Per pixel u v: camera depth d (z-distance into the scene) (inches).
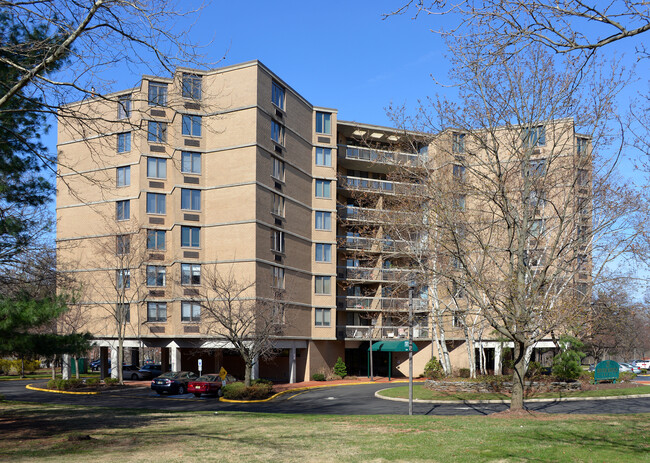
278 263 1763.0
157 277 1733.5
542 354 2279.8
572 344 1363.2
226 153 1726.1
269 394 1391.5
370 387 1611.7
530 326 826.8
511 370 1556.3
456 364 2017.7
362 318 2245.3
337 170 2226.9
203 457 468.4
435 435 582.9
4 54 540.4
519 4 321.1
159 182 1754.4
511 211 912.9
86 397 1407.5
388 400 1206.9
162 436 589.9
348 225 2128.4
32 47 469.1
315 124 2042.3
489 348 1993.1
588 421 706.8
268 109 1768.0
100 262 1817.2
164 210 1760.6
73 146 1892.2
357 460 457.1
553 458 450.9
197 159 1745.8
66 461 442.0
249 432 621.3
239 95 1727.4
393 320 2183.8
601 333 1606.8
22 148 629.0
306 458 465.7
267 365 2064.5
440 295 1366.9
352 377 2044.8
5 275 700.0
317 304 1953.7
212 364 2014.0
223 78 1749.5
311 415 850.8
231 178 1710.1
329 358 2037.4
